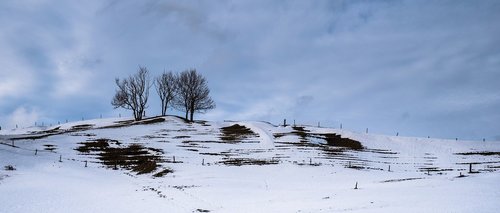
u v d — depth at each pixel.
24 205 32.50
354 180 44.28
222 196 35.06
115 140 78.12
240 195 35.34
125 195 36.84
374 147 83.12
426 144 87.50
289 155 64.81
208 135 91.56
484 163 65.81
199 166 53.50
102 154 65.50
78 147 69.75
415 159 70.31
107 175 50.25
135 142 77.00
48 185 41.25
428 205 24.47
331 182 43.16
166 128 101.06
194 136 89.12
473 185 31.75
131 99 123.44
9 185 40.56
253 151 70.00
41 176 46.03
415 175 48.72
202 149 71.75
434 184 34.09
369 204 26.69
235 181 43.75
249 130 100.06
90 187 41.12
